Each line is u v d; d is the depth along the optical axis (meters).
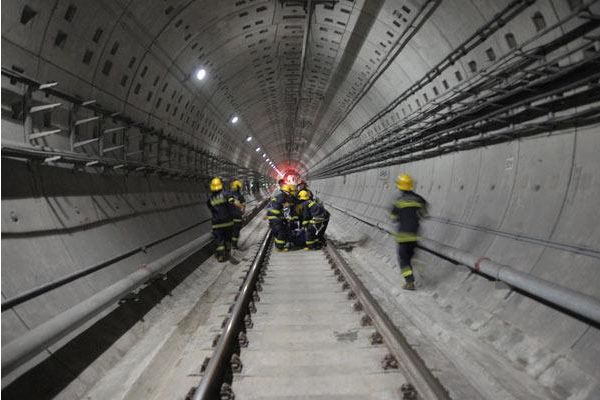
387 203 16.41
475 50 7.69
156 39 8.55
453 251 7.66
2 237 4.65
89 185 7.16
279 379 4.35
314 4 10.45
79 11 5.86
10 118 5.12
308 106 24.50
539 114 6.59
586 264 5.00
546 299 4.91
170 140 12.23
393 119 14.02
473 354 4.90
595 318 4.11
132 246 7.71
